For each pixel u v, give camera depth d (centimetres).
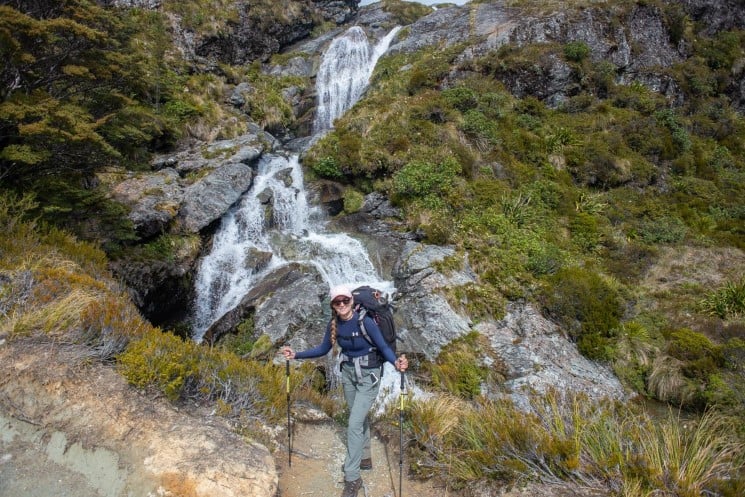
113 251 1080
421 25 2544
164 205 1277
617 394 1013
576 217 1528
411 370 1042
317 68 2461
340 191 1573
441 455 485
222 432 455
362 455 471
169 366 494
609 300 1191
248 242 1365
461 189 1481
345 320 423
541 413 510
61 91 995
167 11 2203
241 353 1027
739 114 2464
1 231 771
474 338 1070
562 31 2194
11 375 489
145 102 1712
